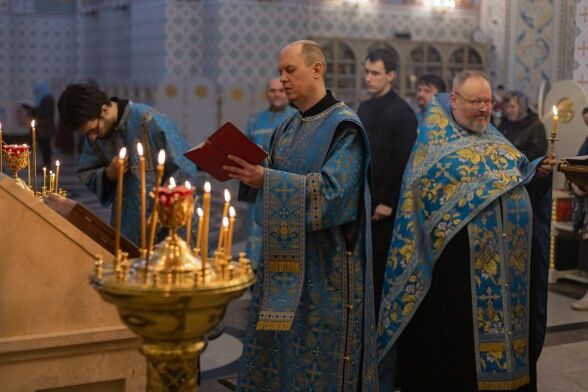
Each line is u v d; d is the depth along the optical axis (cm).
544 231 426
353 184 340
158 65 1394
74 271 282
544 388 466
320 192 333
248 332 364
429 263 403
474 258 398
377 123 520
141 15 1482
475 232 398
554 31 1373
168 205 204
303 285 344
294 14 1404
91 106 379
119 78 1585
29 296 278
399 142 512
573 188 704
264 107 1389
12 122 1900
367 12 1473
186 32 1380
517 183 402
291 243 335
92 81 1667
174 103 1373
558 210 736
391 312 408
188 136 1377
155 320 200
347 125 344
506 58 1459
